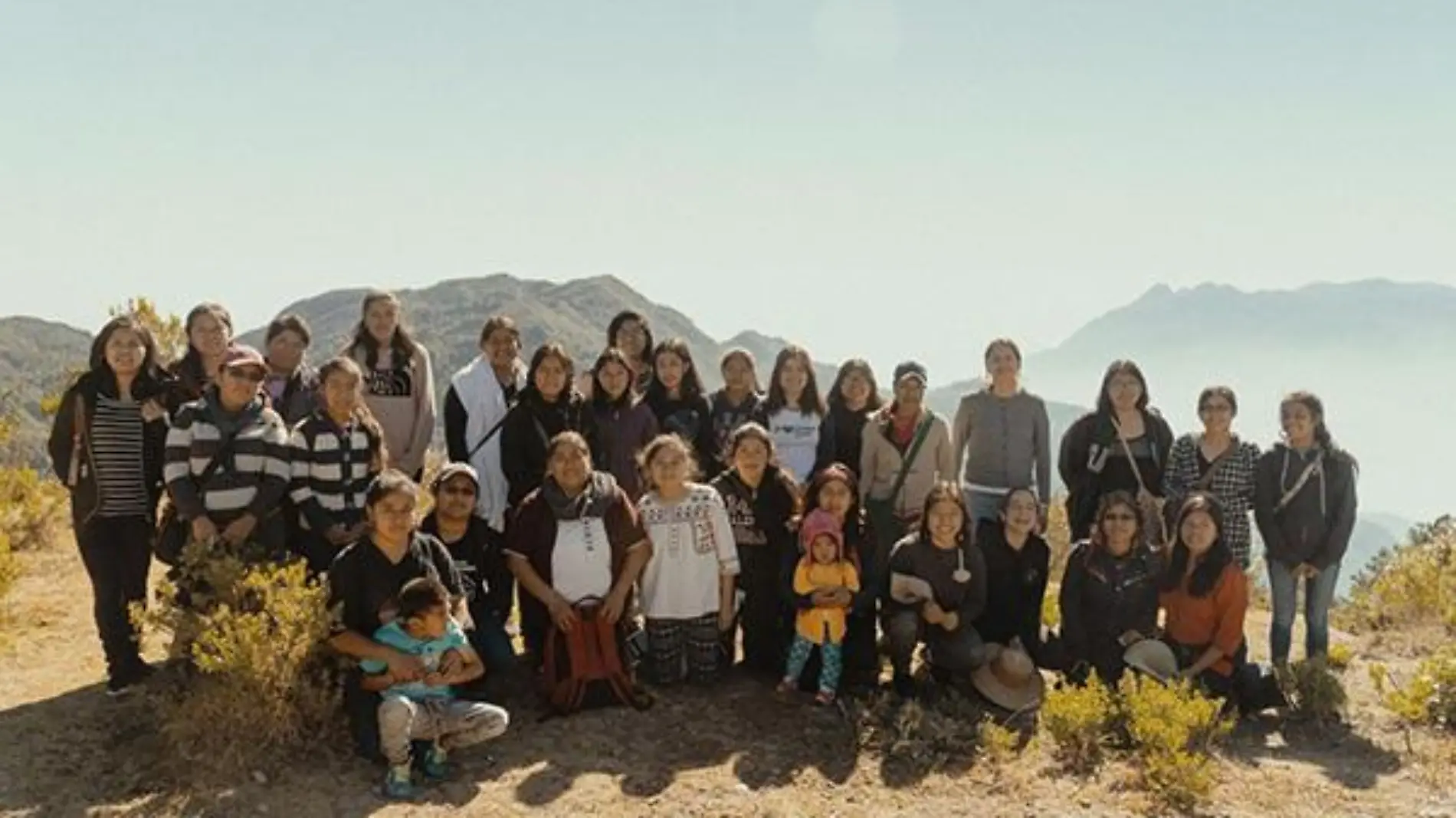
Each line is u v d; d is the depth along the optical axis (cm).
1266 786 698
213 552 698
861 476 944
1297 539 884
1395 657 1016
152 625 684
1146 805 664
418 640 681
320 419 747
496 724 680
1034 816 651
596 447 863
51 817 604
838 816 646
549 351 838
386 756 651
